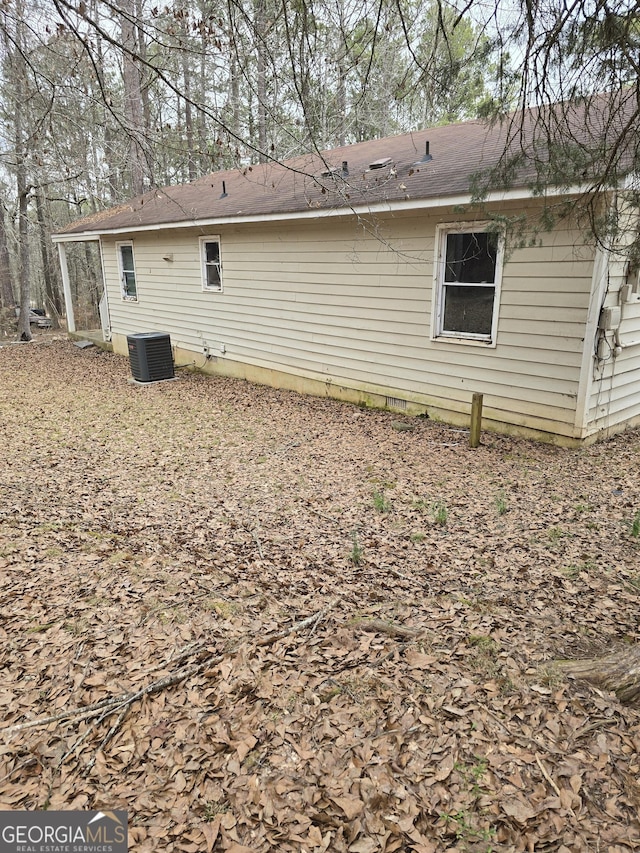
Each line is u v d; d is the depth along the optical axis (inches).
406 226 293.7
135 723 95.0
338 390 363.3
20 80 209.5
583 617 123.3
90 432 304.3
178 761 87.1
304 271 363.3
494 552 158.4
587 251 224.7
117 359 565.3
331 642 116.6
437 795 79.4
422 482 217.8
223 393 401.4
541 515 181.3
